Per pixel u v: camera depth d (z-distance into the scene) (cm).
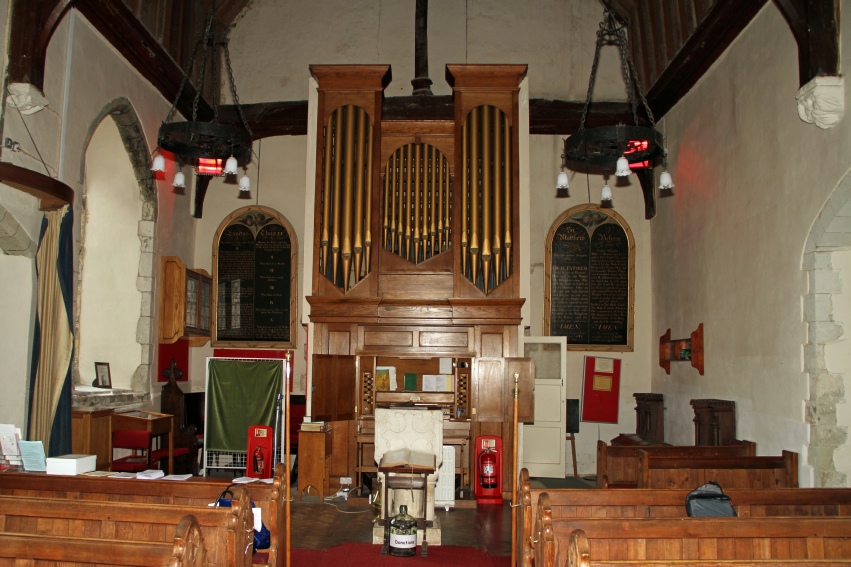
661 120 1136
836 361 679
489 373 882
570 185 1213
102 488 525
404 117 1128
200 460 1072
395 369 924
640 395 1139
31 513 421
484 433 891
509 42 1222
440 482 831
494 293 898
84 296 1025
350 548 661
